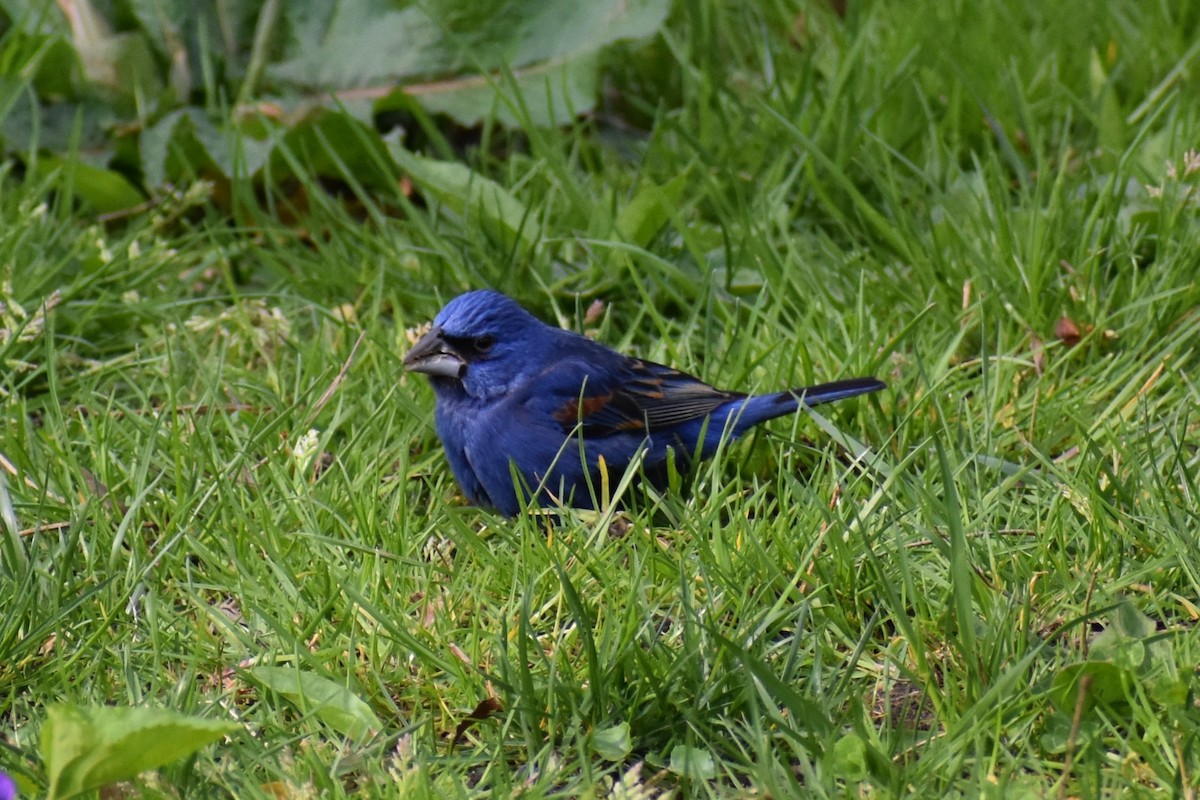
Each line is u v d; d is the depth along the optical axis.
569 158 13.17
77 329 10.86
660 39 13.99
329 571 7.67
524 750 6.66
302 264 11.75
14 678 7.14
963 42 13.47
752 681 6.30
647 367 9.55
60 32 13.23
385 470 9.33
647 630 7.13
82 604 7.57
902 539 7.58
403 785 6.11
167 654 7.34
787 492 8.45
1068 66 13.56
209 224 12.43
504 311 9.23
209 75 12.90
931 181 11.62
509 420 9.16
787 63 13.90
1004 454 9.21
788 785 6.05
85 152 12.95
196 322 10.95
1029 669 6.84
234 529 8.33
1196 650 6.83
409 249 11.33
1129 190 11.70
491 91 13.17
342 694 6.71
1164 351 9.69
